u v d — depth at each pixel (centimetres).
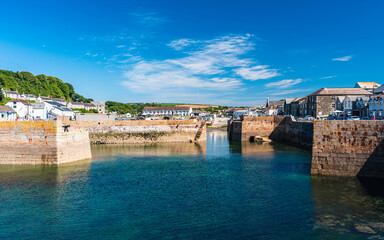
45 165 3644
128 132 6675
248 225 2000
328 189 2698
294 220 2067
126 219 2123
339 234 1852
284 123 7025
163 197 2589
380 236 1816
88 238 1847
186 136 6875
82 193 2698
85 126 6500
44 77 16375
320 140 3061
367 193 2569
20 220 2114
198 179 3203
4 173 3353
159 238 1834
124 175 3388
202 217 2142
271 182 3012
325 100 9031
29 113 9531
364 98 7612
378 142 2875
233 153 5047
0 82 12069
